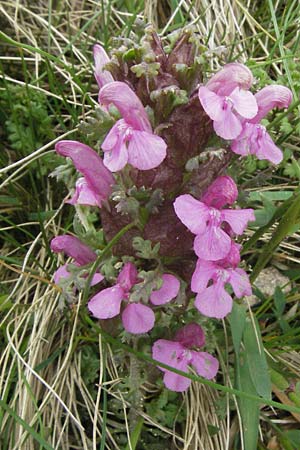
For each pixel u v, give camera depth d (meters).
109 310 0.16
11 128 0.25
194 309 0.19
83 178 0.17
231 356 0.22
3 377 0.20
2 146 0.26
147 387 0.21
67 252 0.18
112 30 0.29
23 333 0.21
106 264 0.17
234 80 0.15
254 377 0.19
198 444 0.20
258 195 0.23
